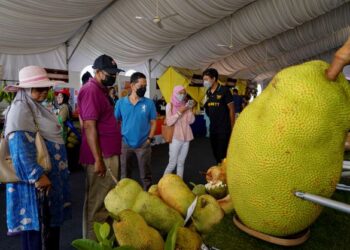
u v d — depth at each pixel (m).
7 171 1.39
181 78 8.23
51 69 7.16
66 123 4.11
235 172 0.41
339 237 0.45
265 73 15.88
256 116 0.40
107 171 1.80
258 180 0.38
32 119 1.47
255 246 0.43
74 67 8.08
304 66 0.40
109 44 8.23
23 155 1.38
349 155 0.88
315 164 0.37
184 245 0.54
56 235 1.67
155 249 0.50
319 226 0.48
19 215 1.44
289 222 0.39
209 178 0.84
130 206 0.60
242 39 10.08
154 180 3.91
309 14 8.91
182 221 0.60
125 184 0.63
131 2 7.00
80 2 5.64
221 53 11.01
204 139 7.91
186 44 10.44
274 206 0.38
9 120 1.41
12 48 6.31
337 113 0.37
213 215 0.61
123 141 2.57
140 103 2.51
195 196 0.67
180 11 7.31
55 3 5.35
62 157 1.62
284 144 0.36
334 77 0.37
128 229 0.50
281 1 8.57
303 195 0.36
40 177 1.41
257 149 0.38
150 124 2.62
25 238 1.56
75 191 3.36
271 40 12.41
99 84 1.78
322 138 0.36
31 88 1.51
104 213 1.82
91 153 1.79
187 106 3.00
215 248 0.43
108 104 1.81
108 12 7.37
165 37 8.51
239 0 7.40
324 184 0.38
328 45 13.70
